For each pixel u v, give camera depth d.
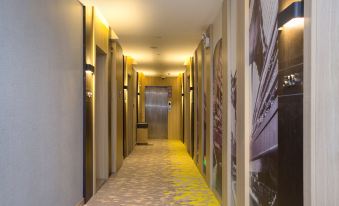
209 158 6.55
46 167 3.46
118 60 8.56
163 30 7.25
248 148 3.54
